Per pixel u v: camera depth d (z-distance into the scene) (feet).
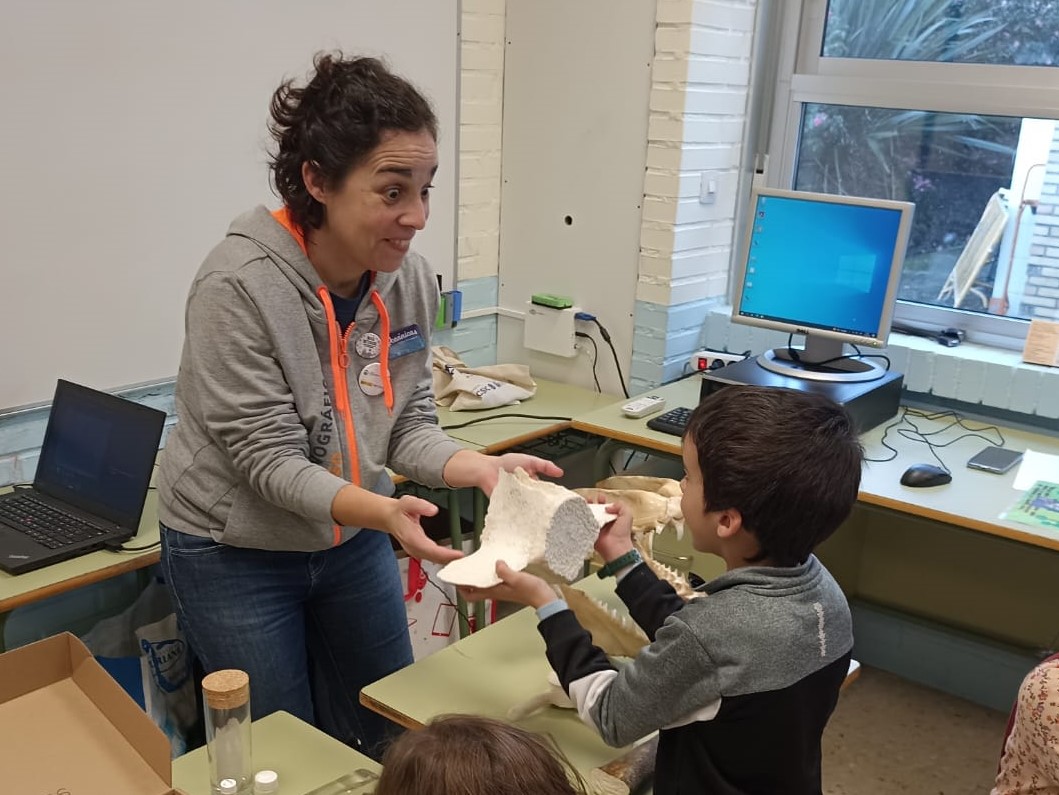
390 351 5.43
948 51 9.38
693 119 9.43
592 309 10.40
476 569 4.29
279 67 8.30
